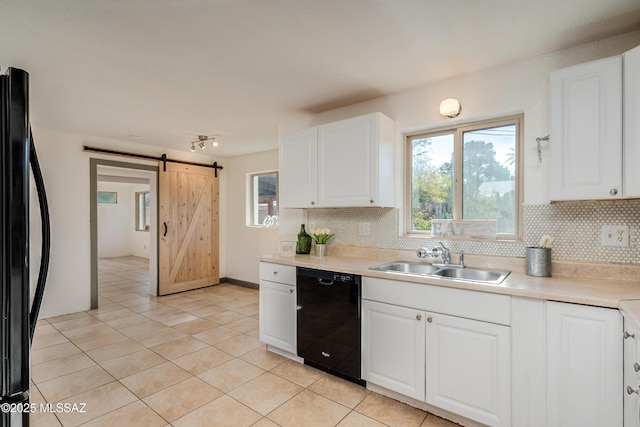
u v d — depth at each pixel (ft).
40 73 7.72
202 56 6.98
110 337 10.73
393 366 7.03
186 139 14.39
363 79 8.16
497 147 7.95
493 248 7.63
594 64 5.74
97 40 6.30
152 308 13.99
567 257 6.79
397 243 9.07
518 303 5.60
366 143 8.48
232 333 11.12
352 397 7.32
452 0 5.20
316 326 8.35
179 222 16.72
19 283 3.32
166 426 6.31
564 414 5.23
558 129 6.08
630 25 5.90
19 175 3.32
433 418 6.59
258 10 5.42
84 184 13.58
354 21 5.77
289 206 10.14
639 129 5.24
